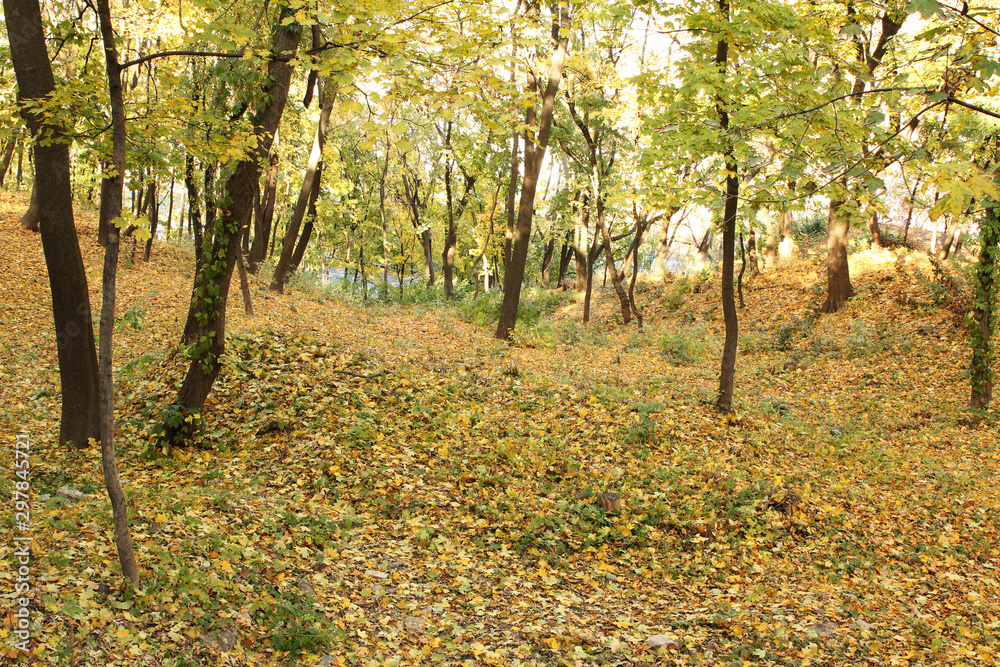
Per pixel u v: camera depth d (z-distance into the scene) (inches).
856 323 751.1
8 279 655.8
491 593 231.8
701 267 1162.0
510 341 712.4
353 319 721.0
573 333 842.8
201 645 159.6
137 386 396.2
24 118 267.0
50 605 149.8
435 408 398.6
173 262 844.6
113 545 193.6
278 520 252.1
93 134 223.3
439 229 1503.4
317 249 1611.7
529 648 194.9
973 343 524.1
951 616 236.5
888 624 230.2
